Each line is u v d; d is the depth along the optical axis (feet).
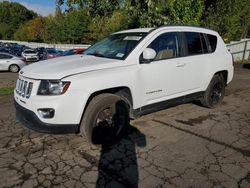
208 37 19.04
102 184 10.53
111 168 11.68
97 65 13.14
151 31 15.42
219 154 12.96
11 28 293.64
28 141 14.28
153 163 12.09
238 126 16.55
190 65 17.03
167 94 16.06
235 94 25.18
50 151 13.17
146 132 15.46
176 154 12.92
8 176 11.04
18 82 13.83
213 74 19.02
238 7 54.03
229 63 20.44
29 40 230.68
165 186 10.44
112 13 33.40
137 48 14.49
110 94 13.43
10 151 13.16
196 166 11.85
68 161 12.25
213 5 41.29
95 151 13.19
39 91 12.12
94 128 13.07
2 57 59.62
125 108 14.01
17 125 16.57
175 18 30.99
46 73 12.35
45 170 11.50
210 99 19.53
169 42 16.07
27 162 12.14
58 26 184.75
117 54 14.83
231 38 67.00
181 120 17.43
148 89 14.90
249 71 42.09
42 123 12.01
